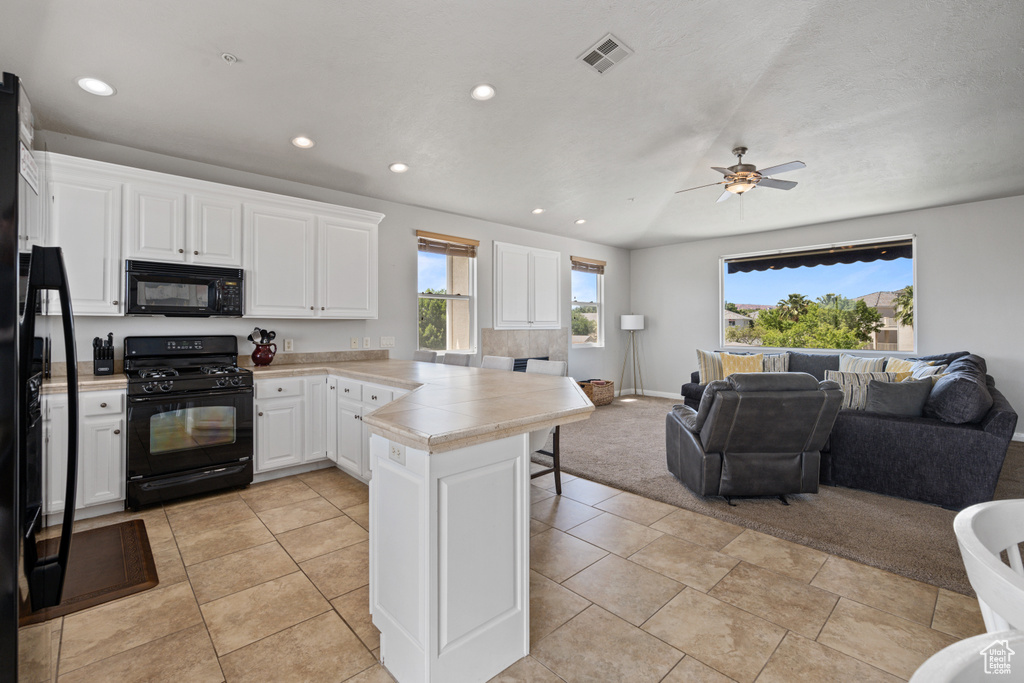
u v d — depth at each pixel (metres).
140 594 2.00
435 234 5.15
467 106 2.82
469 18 2.04
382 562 1.58
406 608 1.45
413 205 5.01
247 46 2.21
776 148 3.48
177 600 1.95
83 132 3.08
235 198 3.43
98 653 1.63
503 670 1.55
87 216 2.86
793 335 6.36
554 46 2.25
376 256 4.23
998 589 0.56
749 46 2.26
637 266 7.98
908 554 2.33
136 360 3.18
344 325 4.43
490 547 1.51
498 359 3.56
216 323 3.65
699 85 2.61
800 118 3.00
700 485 3.03
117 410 2.82
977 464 2.84
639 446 4.43
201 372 3.20
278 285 3.64
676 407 3.60
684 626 1.78
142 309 3.03
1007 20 2.06
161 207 3.12
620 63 2.39
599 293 7.57
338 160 3.64
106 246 2.93
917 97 2.74
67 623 1.80
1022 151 3.55
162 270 3.09
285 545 2.45
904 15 2.04
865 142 3.39
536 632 1.75
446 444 1.33
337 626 1.79
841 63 2.40
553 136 3.26
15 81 0.97
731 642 1.69
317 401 3.61
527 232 6.32
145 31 2.09
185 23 2.04
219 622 1.81
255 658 1.61
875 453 3.18
